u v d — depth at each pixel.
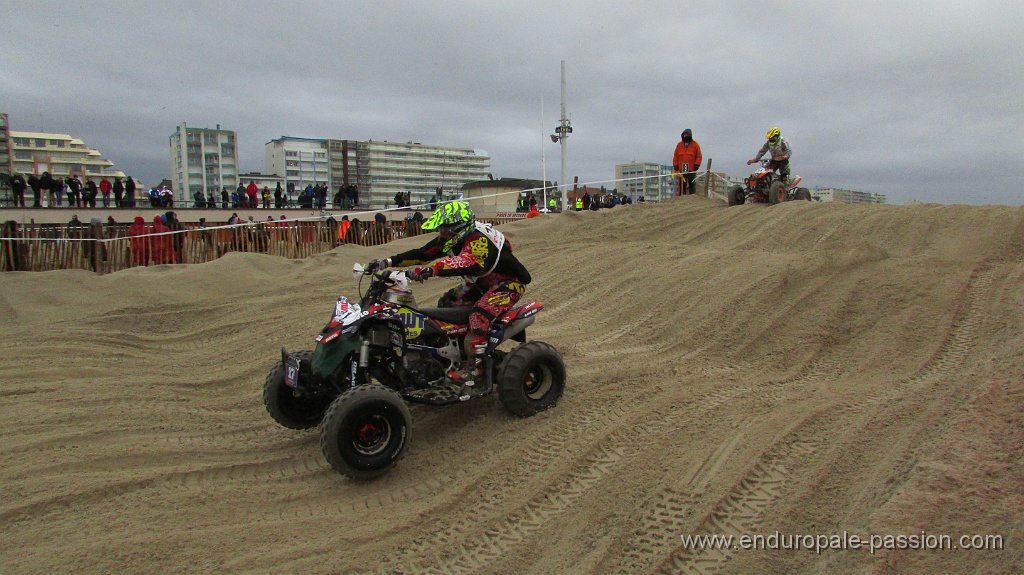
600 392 5.62
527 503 3.89
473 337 4.88
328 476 4.32
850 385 5.51
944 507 3.35
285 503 3.96
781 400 5.22
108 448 4.56
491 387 5.01
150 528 3.59
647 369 6.19
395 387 4.78
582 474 4.21
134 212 18.98
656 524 3.57
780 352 6.49
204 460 4.51
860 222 10.66
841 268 8.45
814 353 6.37
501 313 5.02
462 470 4.37
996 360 5.48
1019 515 3.22
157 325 8.06
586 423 4.97
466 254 4.79
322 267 10.77
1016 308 6.58
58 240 10.02
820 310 7.26
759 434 4.53
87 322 7.92
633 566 3.25
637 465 4.23
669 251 10.61
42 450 4.50
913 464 3.85
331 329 4.39
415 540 3.56
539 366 5.29
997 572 2.88
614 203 23.02
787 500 3.70
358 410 4.00
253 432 5.04
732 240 11.28
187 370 6.55
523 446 4.62
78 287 8.85
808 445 4.35
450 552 3.45
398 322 4.59
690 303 7.92
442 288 9.70
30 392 5.67
